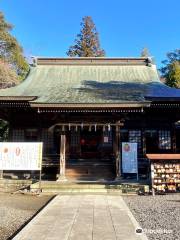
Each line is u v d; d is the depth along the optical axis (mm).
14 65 37906
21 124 22297
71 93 21078
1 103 20172
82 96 19938
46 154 21984
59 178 17844
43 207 11797
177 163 15078
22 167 15680
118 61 28109
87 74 26875
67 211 10289
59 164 19688
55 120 18609
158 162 15102
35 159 15703
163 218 9391
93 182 17156
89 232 7547
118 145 18422
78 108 17953
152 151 22672
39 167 15664
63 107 17812
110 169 19781
